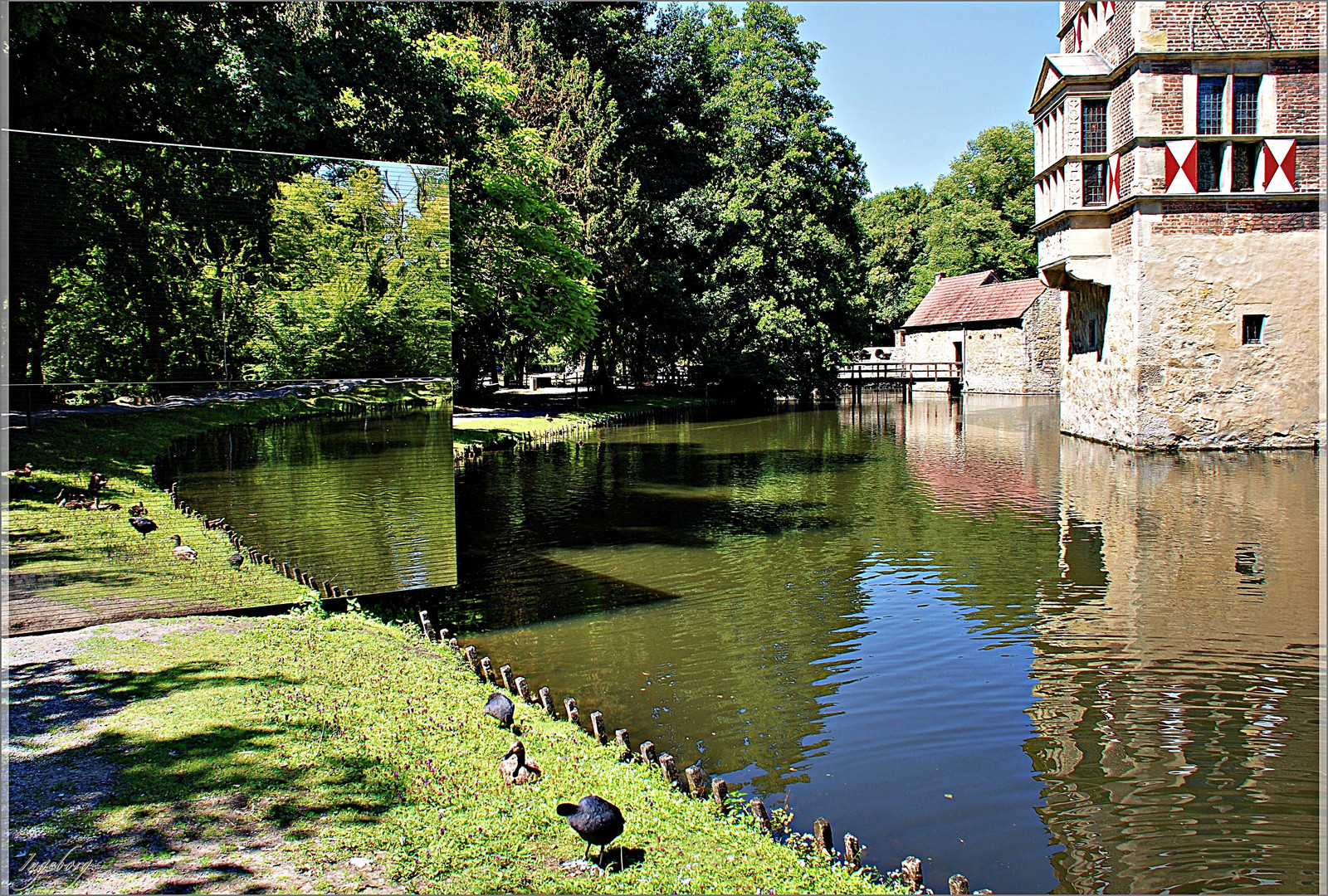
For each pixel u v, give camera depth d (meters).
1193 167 20.92
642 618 10.66
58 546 8.34
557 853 4.96
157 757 5.81
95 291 8.28
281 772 5.70
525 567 13.16
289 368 9.16
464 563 13.38
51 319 8.15
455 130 16.44
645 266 35.78
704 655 9.38
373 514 9.69
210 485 8.96
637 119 39.88
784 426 33.94
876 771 6.91
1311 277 21.17
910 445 27.09
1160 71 20.83
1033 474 20.44
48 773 5.59
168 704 6.71
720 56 47.41
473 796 5.55
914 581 12.12
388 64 15.38
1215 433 21.72
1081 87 22.78
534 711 7.36
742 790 6.60
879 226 69.75
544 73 33.69
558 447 27.95
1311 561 12.33
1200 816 6.22
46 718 6.44
